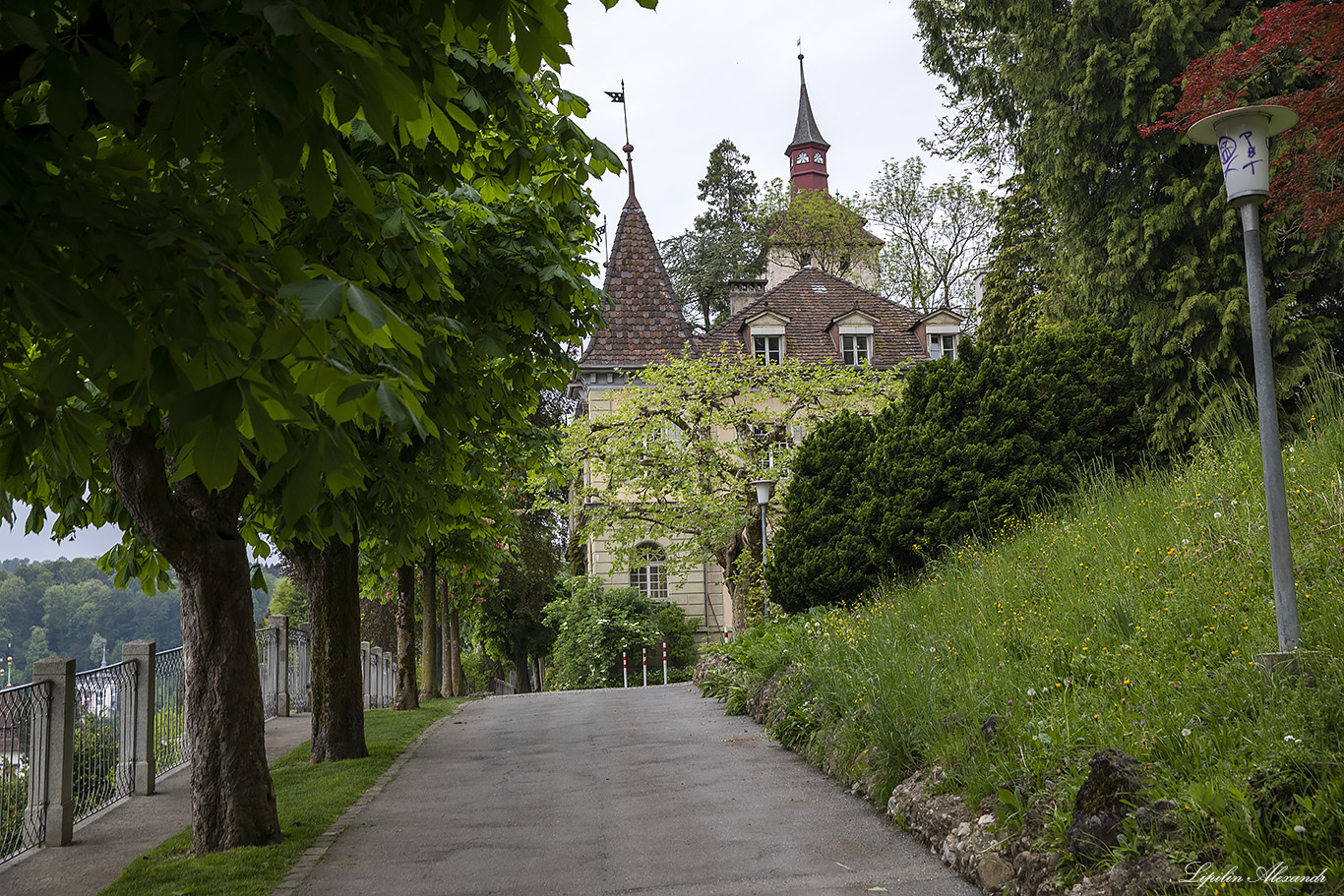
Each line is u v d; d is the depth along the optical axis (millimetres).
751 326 36156
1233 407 12586
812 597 15852
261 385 2549
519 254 8859
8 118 3127
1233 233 13484
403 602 19625
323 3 2762
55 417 3479
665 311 37000
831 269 51469
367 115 2580
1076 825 4832
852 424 16875
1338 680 4992
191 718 7727
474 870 6582
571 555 40875
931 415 14922
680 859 6555
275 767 11977
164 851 7695
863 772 8039
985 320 33781
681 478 26828
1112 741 5598
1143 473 13320
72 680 8336
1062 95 16109
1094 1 14852
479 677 55500
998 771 6055
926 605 11414
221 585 7777
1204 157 14508
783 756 10273
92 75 2512
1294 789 4297
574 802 8766
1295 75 10680
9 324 3227
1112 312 15523
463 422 6219
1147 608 7828
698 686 19375
